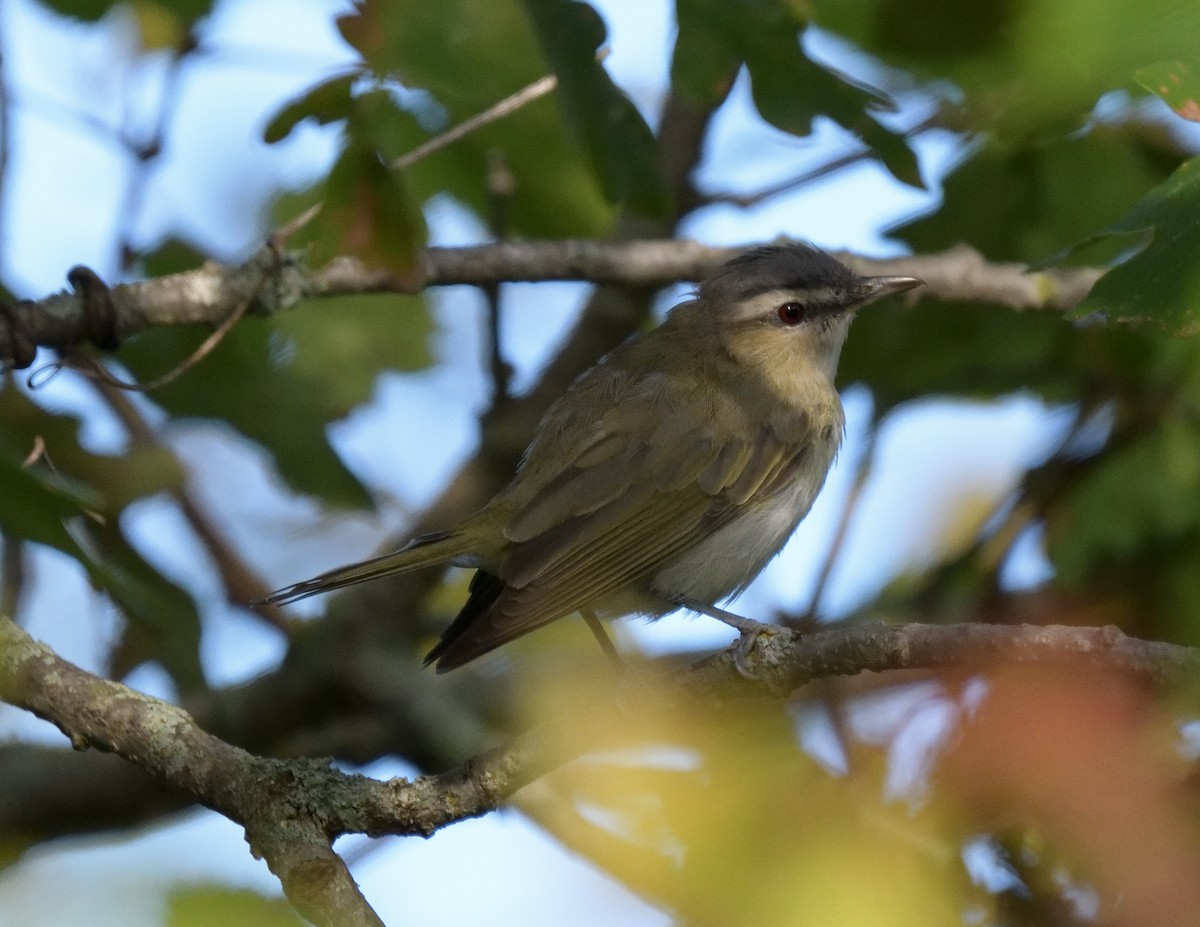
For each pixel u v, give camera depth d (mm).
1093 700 8070
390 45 8359
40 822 11086
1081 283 11094
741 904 7414
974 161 11297
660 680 8133
